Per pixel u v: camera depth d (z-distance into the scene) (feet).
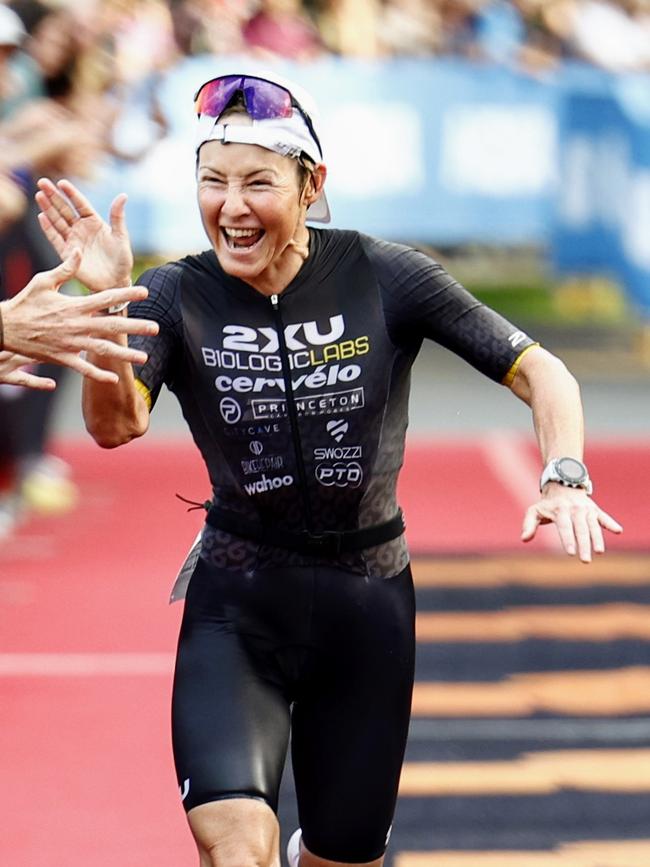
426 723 43.88
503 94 94.12
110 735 42.60
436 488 72.28
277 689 28.02
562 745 42.39
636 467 75.82
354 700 28.45
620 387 92.17
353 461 28.09
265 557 28.17
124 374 26.08
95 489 71.97
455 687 46.78
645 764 41.19
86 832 36.42
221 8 90.22
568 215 95.91
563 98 94.58
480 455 78.64
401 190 93.61
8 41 63.31
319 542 28.14
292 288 27.91
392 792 28.81
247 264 26.76
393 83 92.73
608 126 95.40
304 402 27.81
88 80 71.82
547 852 35.53
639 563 60.75
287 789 39.34
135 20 83.71
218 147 26.45
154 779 39.70
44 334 24.94
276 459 27.94
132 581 57.72
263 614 28.09
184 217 89.71
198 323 27.96
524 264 105.91
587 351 100.22
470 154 94.07
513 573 59.11
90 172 66.18
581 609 54.65
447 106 93.45
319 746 28.63
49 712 44.29
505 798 38.68
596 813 37.88
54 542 63.00
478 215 94.68
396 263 28.32
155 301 27.91
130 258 25.75
